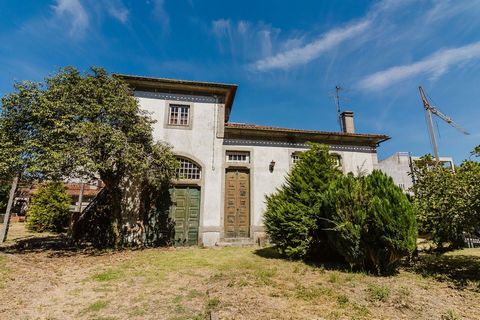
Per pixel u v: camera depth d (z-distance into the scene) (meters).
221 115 13.56
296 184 9.29
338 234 7.45
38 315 4.38
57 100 9.84
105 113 10.37
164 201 12.43
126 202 11.84
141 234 11.67
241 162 13.77
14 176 9.85
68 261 8.43
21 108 9.67
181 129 13.06
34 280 6.28
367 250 6.96
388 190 6.94
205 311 4.51
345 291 5.52
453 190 6.54
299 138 14.62
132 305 4.81
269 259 8.94
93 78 10.65
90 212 12.70
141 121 11.29
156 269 7.39
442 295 5.27
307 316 4.26
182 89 13.48
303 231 8.57
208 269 7.44
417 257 8.48
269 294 5.30
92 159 9.66
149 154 11.08
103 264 8.00
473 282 6.04
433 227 7.72
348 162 14.92
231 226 13.13
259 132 14.13
